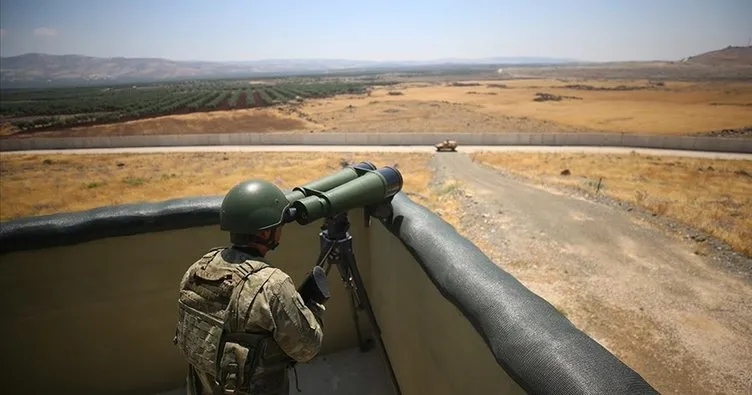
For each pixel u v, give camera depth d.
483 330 1.49
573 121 55.44
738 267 12.82
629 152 36.41
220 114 64.94
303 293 1.97
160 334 3.15
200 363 1.73
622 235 15.74
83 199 24.25
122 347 3.10
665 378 8.17
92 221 2.74
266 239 1.91
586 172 28.03
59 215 2.79
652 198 20.44
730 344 9.12
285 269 3.34
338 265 2.77
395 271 2.76
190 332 1.77
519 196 21.44
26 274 2.76
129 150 41.91
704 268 12.88
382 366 3.43
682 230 15.97
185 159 36.69
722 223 16.58
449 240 2.03
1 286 2.74
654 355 8.84
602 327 9.93
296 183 27.53
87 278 2.88
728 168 28.42
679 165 29.88
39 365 2.96
